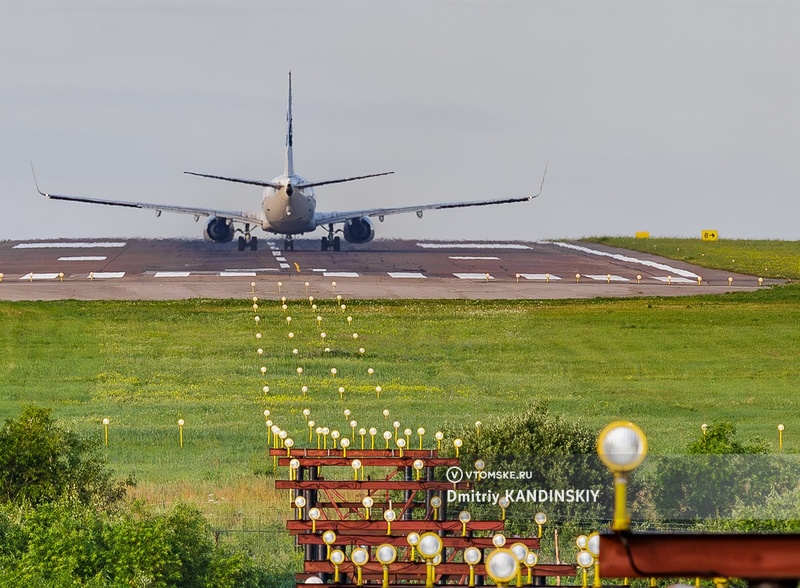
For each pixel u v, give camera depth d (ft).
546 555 347.97
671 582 304.71
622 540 105.09
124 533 397.80
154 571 385.91
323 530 339.98
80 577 376.07
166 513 490.08
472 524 340.39
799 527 321.52
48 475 525.75
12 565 392.68
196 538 427.74
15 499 510.99
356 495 457.27
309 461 404.77
